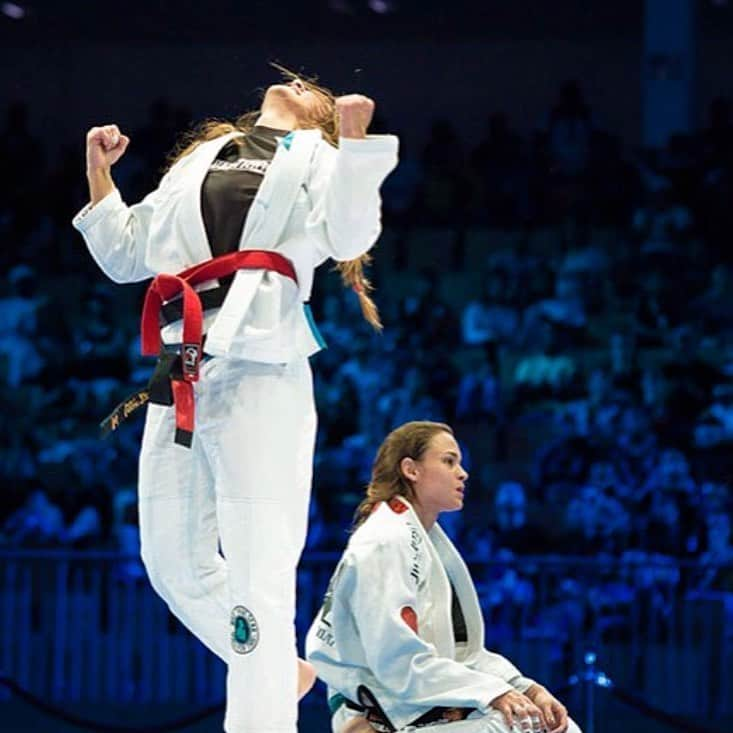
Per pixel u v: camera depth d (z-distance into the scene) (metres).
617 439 27.14
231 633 8.25
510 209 34.06
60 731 20.11
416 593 9.63
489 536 24.36
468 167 34.72
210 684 21.53
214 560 8.64
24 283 32.25
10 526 25.58
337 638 9.70
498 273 31.42
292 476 8.34
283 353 8.32
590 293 31.19
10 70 37.22
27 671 21.52
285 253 8.41
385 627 9.39
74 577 21.58
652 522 24.47
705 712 20.62
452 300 32.47
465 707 9.34
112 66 37.12
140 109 37.09
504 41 36.94
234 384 8.28
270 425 8.28
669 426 27.41
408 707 9.41
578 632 19.94
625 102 36.69
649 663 20.72
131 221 9.05
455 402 28.86
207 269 8.35
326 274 32.56
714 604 20.70
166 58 37.03
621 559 21.59
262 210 8.38
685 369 28.83
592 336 30.61
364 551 9.59
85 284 32.88
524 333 30.58
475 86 37.00
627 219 33.47
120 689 21.52
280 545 8.25
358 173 7.92
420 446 10.06
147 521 8.66
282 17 36.56
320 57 37.03
